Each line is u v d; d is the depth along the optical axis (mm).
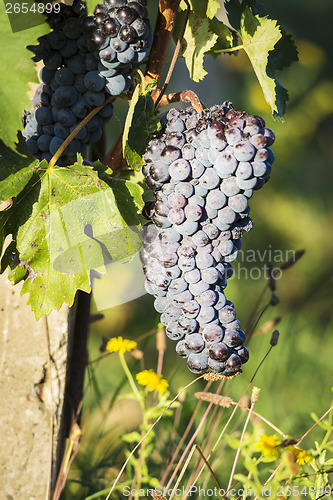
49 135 884
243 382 1646
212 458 1296
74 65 863
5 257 867
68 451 1080
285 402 1681
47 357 1009
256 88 2953
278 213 2891
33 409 1018
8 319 1009
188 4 895
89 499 1145
